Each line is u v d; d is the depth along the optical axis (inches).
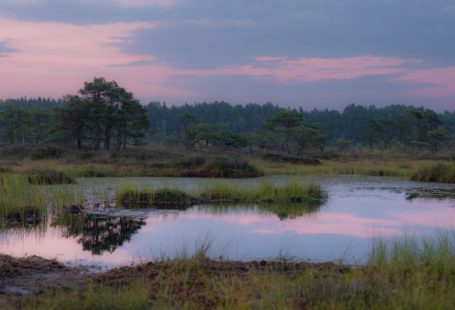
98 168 1267.2
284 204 785.6
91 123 1995.6
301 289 299.9
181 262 378.3
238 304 280.8
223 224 605.0
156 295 308.5
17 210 641.0
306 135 2272.4
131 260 432.8
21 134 2546.8
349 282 308.2
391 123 3403.1
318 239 521.7
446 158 2038.6
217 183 863.7
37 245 494.6
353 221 631.2
